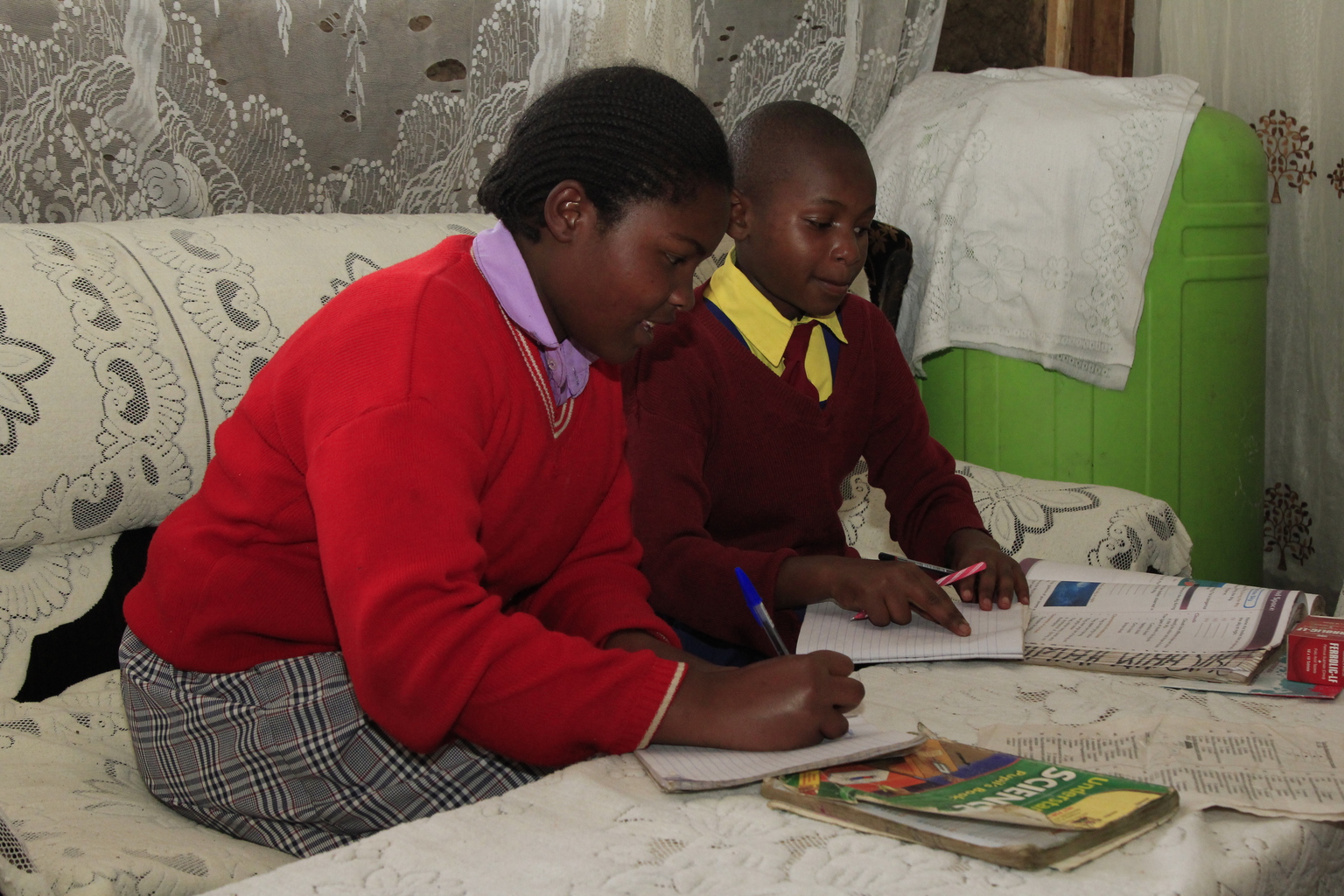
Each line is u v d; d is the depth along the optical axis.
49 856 0.80
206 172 1.65
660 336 1.32
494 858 0.62
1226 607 1.07
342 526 0.75
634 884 0.59
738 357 1.33
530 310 0.88
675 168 0.85
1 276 1.16
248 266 1.33
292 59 1.69
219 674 0.96
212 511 0.93
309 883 0.59
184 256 1.31
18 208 1.50
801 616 1.35
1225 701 0.90
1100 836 0.62
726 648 1.38
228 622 0.93
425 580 0.74
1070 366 1.97
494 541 0.93
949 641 1.04
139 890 0.79
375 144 1.80
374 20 1.75
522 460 0.90
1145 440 1.99
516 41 1.86
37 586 1.19
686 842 0.64
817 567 1.16
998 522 1.60
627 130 0.84
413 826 0.66
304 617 0.94
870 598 1.10
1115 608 1.11
